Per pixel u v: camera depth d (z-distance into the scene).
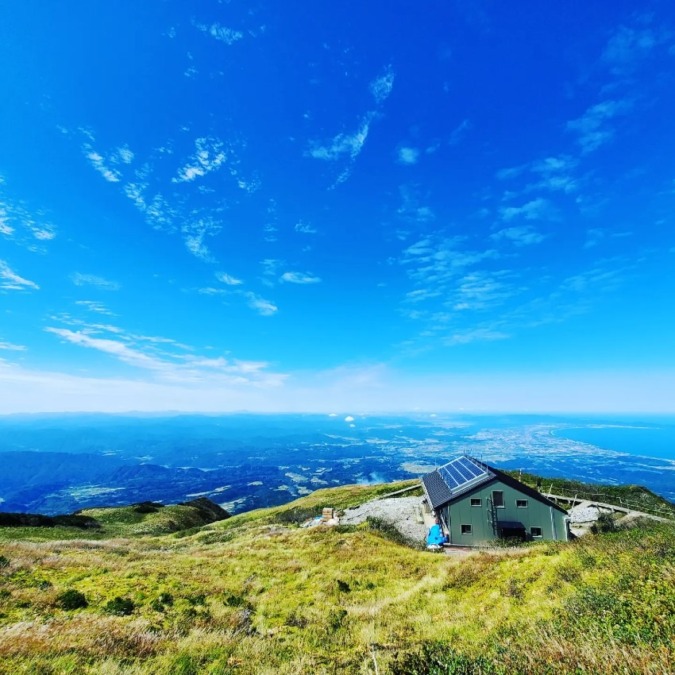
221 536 46.97
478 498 39.59
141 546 38.88
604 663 6.54
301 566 27.30
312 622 16.19
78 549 30.61
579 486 59.22
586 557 18.20
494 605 16.25
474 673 7.79
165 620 15.20
